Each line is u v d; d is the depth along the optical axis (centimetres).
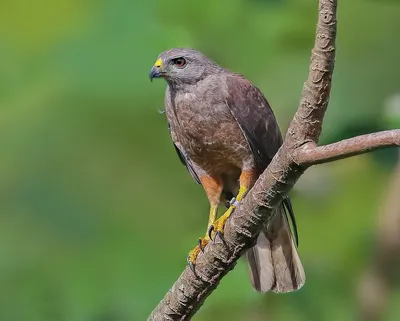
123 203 1287
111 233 1267
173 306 940
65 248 1254
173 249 1260
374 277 1327
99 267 1238
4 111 1312
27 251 1254
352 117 1298
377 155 1413
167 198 1307
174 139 1164
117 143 1301
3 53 1352
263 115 1125
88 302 1209
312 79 814
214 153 1135
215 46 1373
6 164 1280
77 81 1303
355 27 1336
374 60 1314
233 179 1166
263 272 1084
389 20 1331
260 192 871
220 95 1117
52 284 1236
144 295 1205
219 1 1365
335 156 816
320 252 1349
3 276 1243
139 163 1305
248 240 902
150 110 1305
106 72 1309
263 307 1294
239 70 1373
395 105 1284
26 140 1290
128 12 1336
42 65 1338
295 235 1083
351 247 1352
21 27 1361
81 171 1285
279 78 1369
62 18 1369
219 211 1323
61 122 1298
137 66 1298
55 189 1276
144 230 1274
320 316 1307
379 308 1324
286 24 1378
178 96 1135
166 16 1351
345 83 1309
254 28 1377
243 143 1122
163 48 1314
